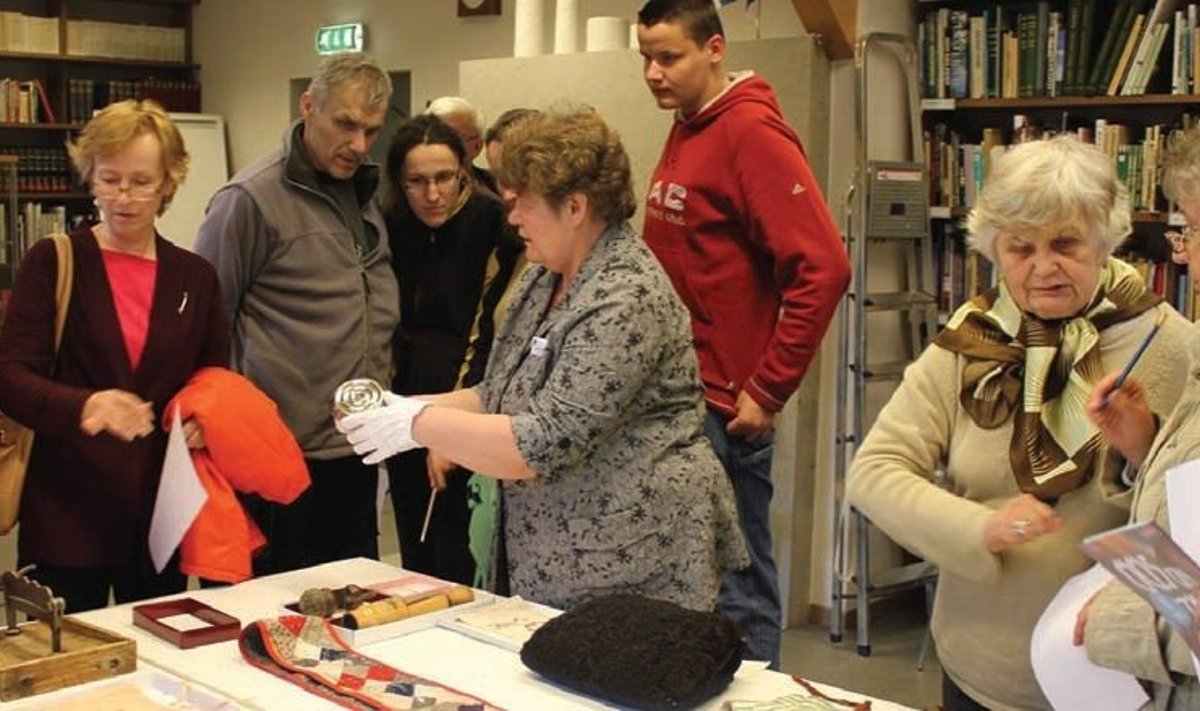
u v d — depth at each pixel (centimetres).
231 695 178
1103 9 429
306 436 306
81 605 256
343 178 309
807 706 171
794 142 306
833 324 448
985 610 191
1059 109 454
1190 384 162
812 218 298
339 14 699
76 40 766
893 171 438
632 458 209
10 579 195
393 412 208
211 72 799
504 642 198
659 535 210
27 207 745
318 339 304
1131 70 419
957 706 199
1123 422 173
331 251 307
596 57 475
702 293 309
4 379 240
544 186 202
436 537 362
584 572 210
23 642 191
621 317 200
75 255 250
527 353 215
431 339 343
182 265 262
